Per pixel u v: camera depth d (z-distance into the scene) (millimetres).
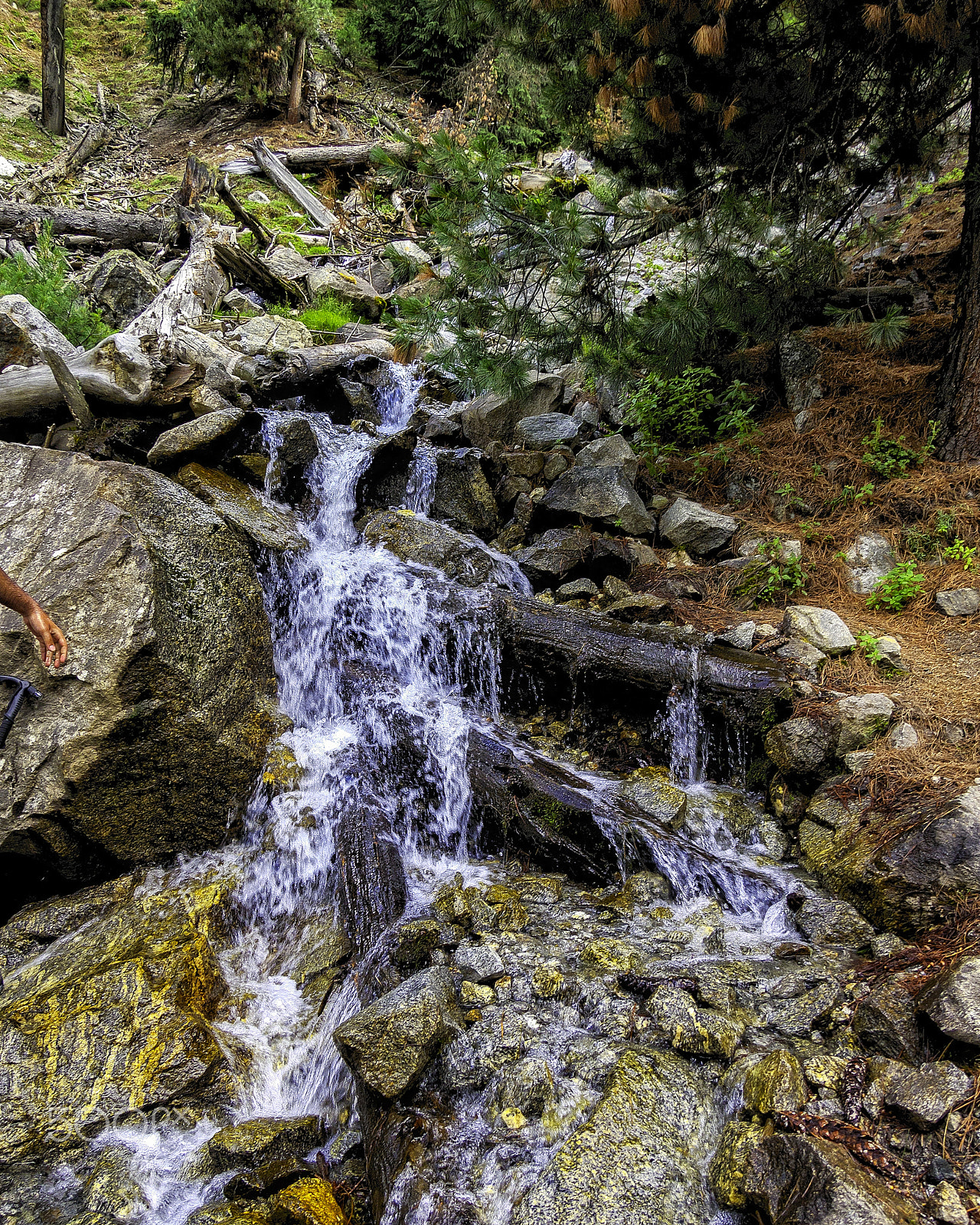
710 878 4098
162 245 10664
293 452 6086
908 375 6332
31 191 11938
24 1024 3346
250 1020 3658
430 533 5961
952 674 4566
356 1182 3055
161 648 4004
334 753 4801
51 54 13922
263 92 14844
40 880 4090
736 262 6164
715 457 6695
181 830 4301
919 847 3646
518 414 7461
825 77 5770
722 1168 2686
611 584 5793
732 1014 3244
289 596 5336
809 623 5051
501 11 5844
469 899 4051
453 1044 3223
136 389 6113
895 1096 2725
